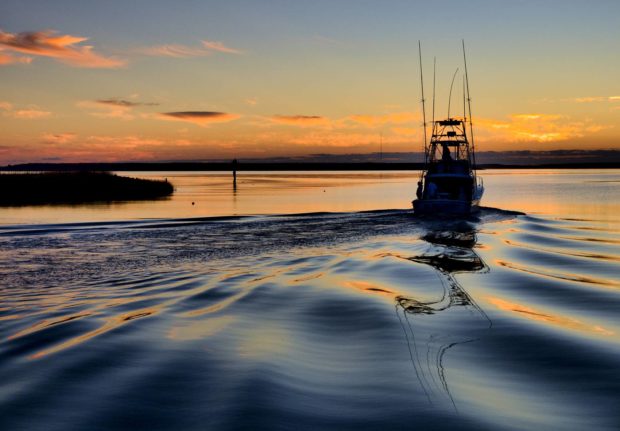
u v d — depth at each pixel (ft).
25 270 49.01
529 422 18.39
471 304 36.35
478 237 75.56
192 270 48.80
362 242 69.56
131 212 115.34
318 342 26.99
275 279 43.70
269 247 64.54
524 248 65.00
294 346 26.17
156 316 30.99
